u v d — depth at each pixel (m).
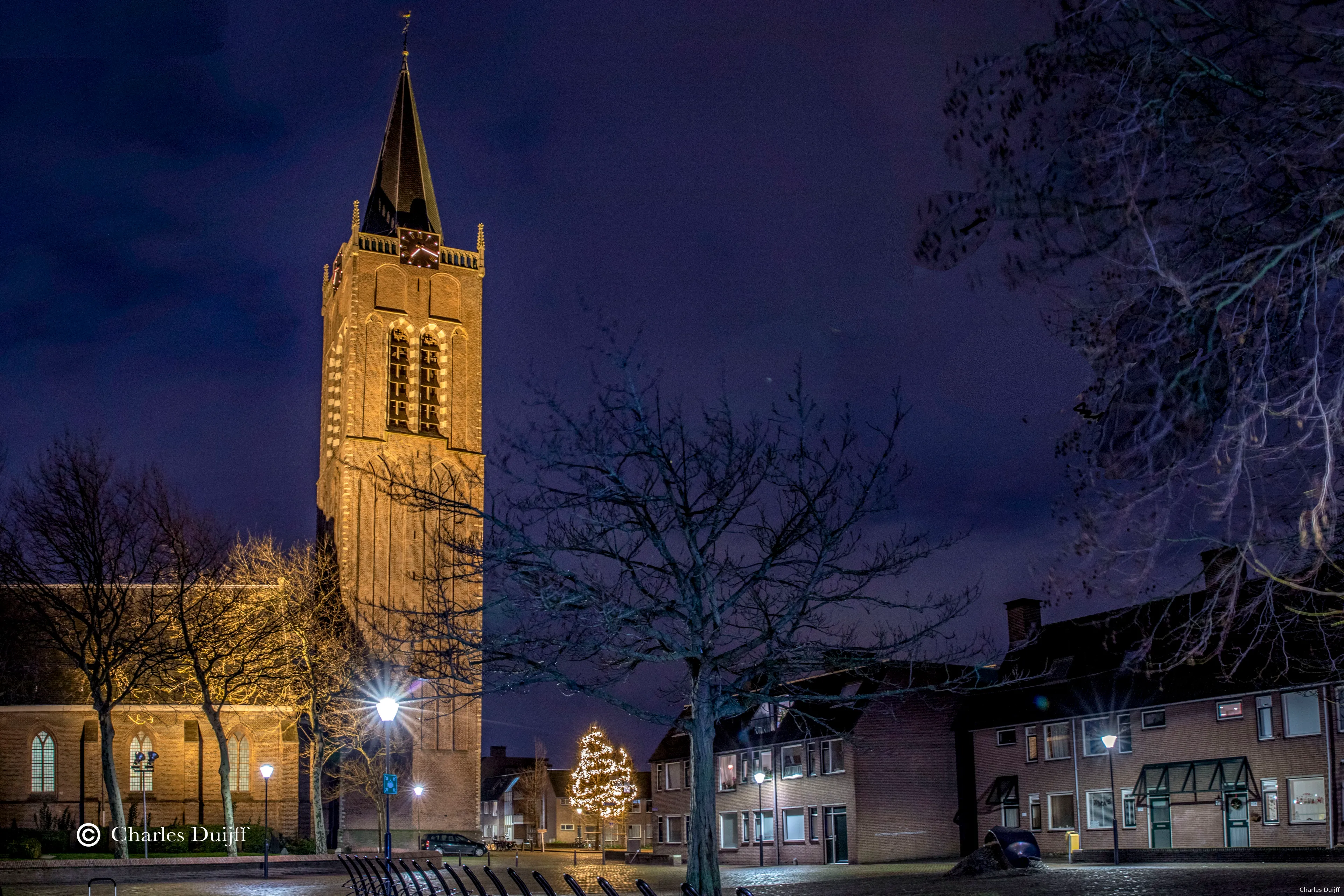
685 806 70.62
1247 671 42.56
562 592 22.84
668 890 34.75
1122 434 8.55
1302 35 7.64
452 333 94.38
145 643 51.84
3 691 69.44
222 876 45.38
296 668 59.59
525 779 130.62
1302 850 36.03
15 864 41.09
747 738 64.38
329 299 101.81
